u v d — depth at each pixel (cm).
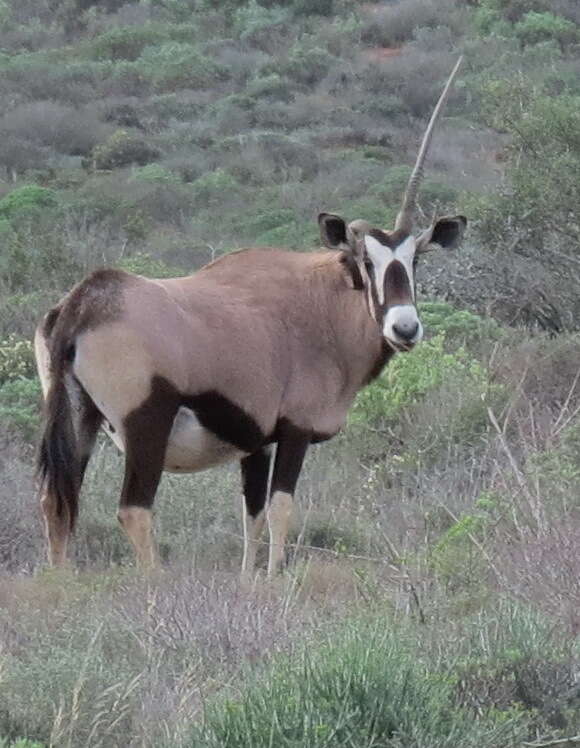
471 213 4081
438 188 6606
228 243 5919
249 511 2389
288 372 2356
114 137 8388
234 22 12619
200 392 2267
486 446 2753
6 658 1617
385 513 2522
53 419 2236
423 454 2806
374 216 6150
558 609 1783
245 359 2300
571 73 9444
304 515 2486
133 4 13225
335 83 10494
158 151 8388
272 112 9550
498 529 2141
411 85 9969
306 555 2425
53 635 1750
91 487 2647
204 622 1745
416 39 11475
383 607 1819
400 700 1432
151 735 1477
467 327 3556
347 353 2405
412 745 1393
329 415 2402
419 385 3070
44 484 2261
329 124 9281
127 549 2472
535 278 3903
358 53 11438
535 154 4269
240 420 2308
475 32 11550
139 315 2225
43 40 12812
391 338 2281
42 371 2306
